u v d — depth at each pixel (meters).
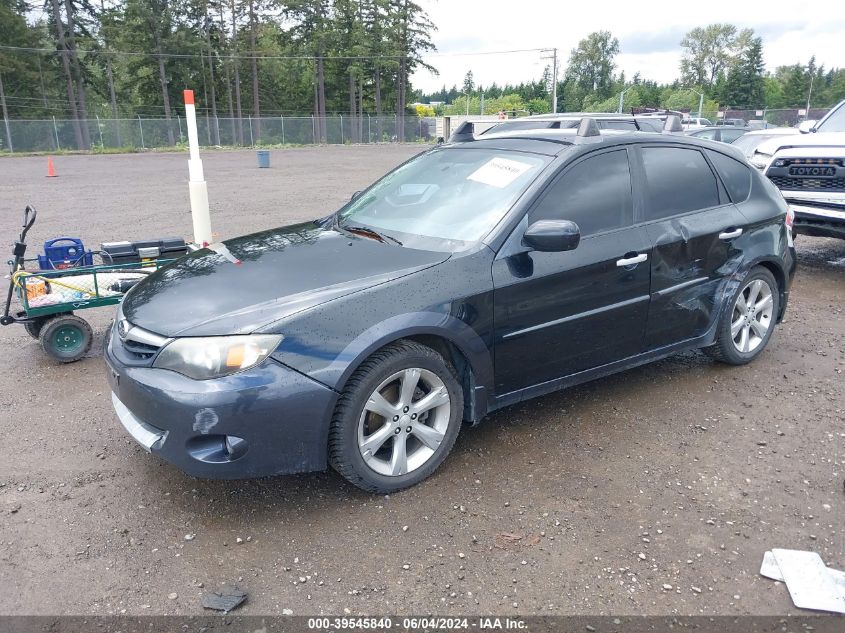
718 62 111.94
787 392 4.52
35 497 3.29
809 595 2.58
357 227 4.05
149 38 60.47
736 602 2.58
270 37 70.75
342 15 68.62
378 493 3.29
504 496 3.28
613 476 3.47
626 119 8.01
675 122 4.80
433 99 173.25
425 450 3.39
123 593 2.63
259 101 70.81
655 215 4.15
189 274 3.52
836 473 3.51
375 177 23.12
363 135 56.44
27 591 2.63
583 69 117.38
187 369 2.88
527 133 4.31
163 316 3.11
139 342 3.08
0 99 56.88
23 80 57.91
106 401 4.45
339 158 36.25
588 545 2.91
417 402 3.33
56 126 43.59
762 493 3.32
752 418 4.14
